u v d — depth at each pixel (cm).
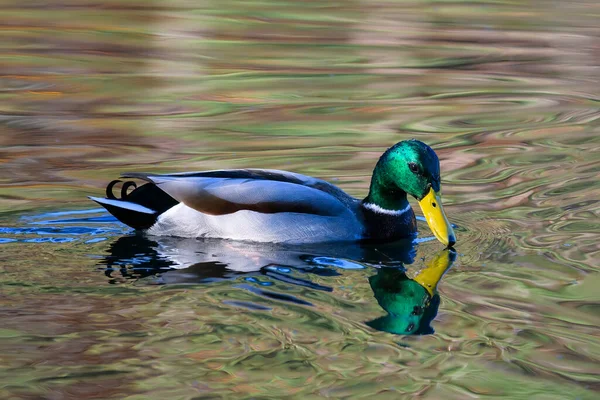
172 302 1008
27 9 2847
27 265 1112
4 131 1730
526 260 1177
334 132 1781
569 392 836
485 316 1000
